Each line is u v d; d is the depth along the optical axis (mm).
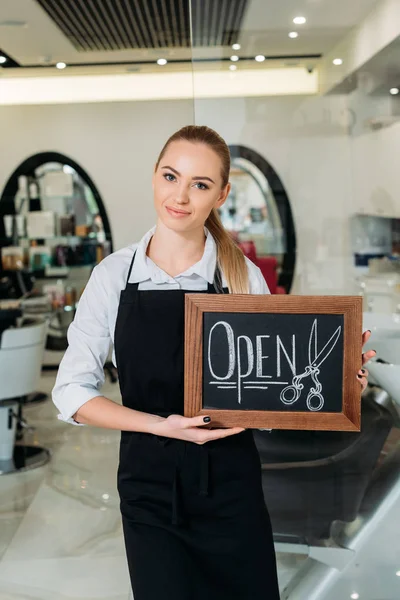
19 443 5102
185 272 1834
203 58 3385
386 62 3502
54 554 3342
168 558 1678
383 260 4035
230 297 1695
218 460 1768
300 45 3408
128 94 8406
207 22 3291
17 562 3262
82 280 8180
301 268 4234
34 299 7785
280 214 4250
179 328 1782
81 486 4254
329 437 2896
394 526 2645
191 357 1699
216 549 1752
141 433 1774
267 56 3422
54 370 7863
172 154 1717
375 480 2727
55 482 4332
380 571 2646
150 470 1762
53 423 5664
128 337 1788
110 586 3023
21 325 5305
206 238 1913
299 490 2902
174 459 1747
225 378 1713
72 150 8445
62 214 8320
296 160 3945
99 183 8484
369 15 3336
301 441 2908
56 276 8117
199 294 1693
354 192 3969
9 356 4578
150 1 5465
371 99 3668
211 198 1748
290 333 1700
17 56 7367
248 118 3707
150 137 8461
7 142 8406
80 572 3156
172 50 7207
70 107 8414
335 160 3914
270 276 4477
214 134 1764
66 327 7793
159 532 1712
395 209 3879
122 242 8508
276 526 2916
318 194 4035
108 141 8445
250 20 3307
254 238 4496
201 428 1717
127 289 1812
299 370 1706
